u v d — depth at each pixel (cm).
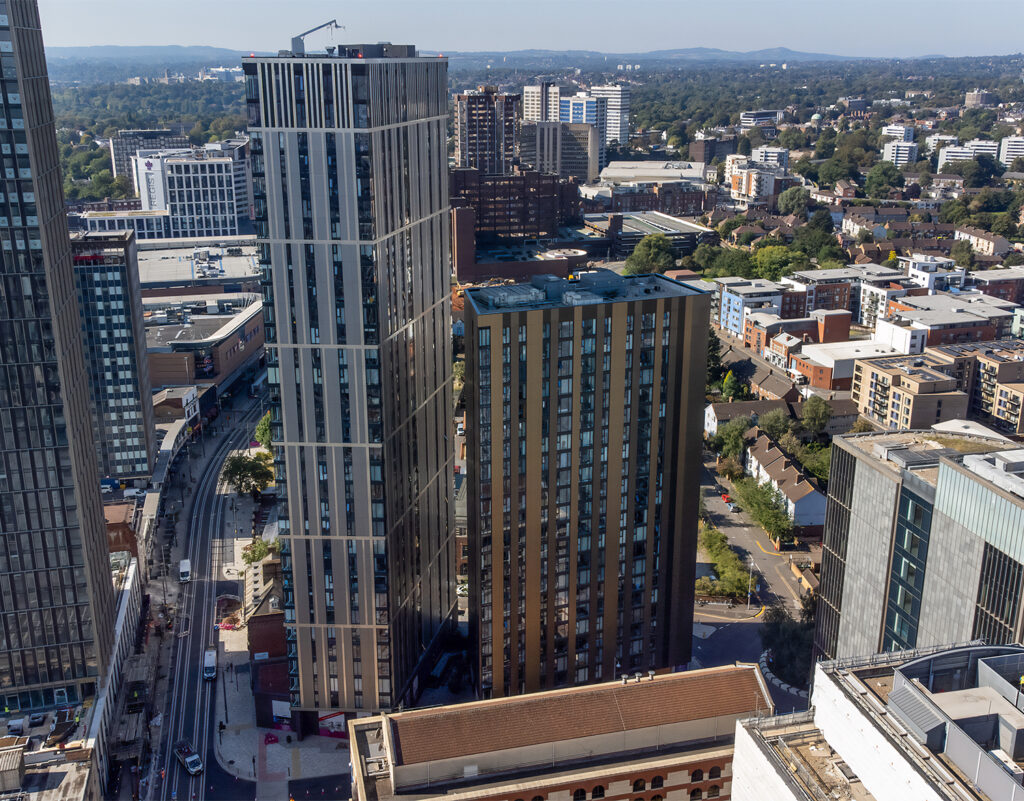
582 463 17325
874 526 15638
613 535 18000
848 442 16400
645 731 13725
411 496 18212
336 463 16512
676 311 17075
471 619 18925
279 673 18938
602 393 17038
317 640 17638
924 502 14438
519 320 16138
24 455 16325
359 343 15875
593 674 18838
